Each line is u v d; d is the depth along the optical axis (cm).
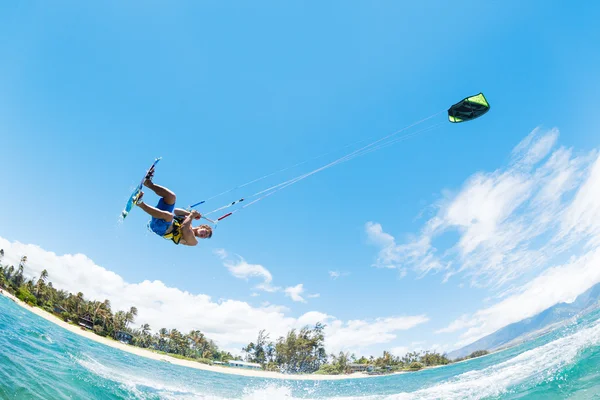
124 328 7769
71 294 7012
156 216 462
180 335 8706
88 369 1101
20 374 732
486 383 938
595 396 542
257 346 8812
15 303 4612
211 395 1266
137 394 915
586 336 1066
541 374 797
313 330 7969
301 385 2944
